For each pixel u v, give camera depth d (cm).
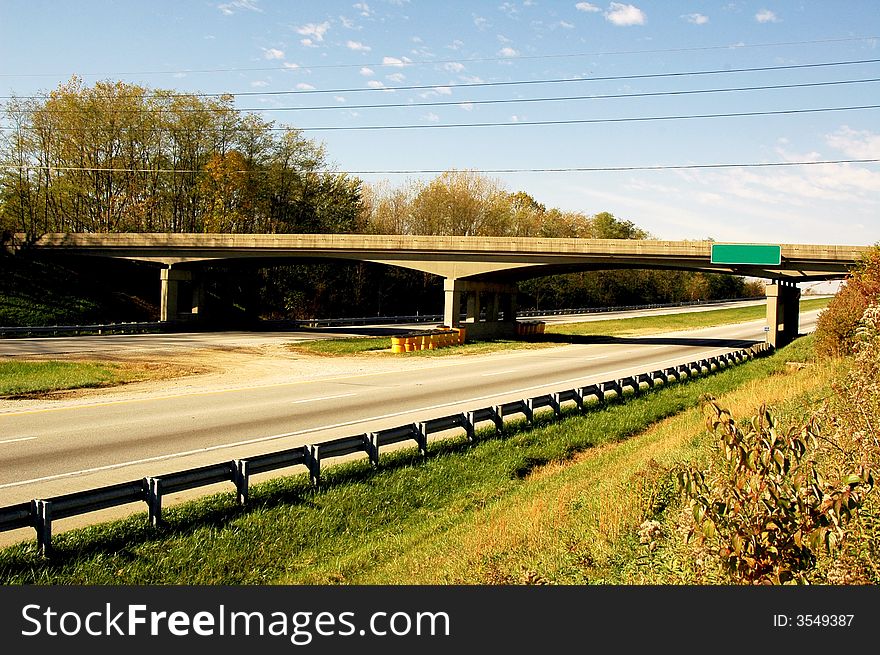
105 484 1330
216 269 7488
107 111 7181
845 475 769
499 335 6009
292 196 8569
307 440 1773
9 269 6072
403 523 1280
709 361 3497
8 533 1121
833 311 3097
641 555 995
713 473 826
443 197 9856
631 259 4853
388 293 9362
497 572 966
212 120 7650
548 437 1944
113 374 2956
